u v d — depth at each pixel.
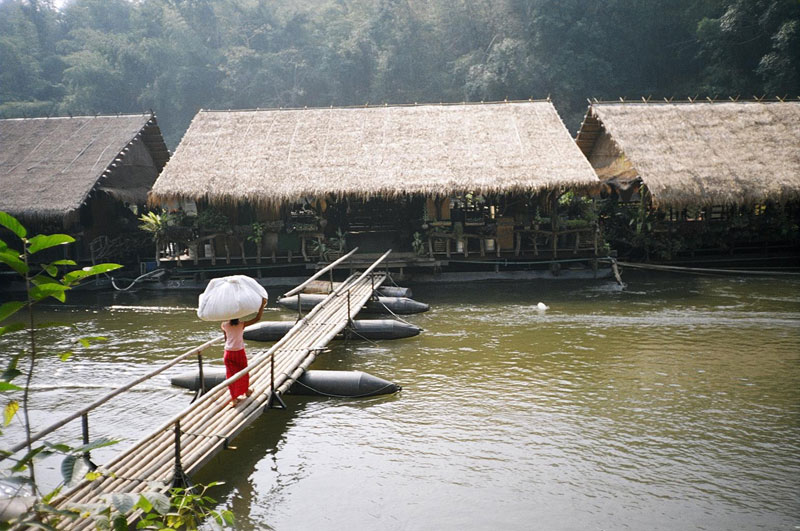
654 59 45.31
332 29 56.34
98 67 52.31
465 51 52.19
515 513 6.52
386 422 8.80
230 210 19.64
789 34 34.41
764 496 6.74
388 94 50.91
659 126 20.77
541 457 7.70
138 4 63.94
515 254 19.25
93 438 8.53
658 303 15.80
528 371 10.85
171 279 19.41
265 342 12.93
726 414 8.84
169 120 53.72
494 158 18.88
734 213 20.20
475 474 7.32
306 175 18.59
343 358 11.81
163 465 6.56
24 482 3.83
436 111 21.16
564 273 19.27
